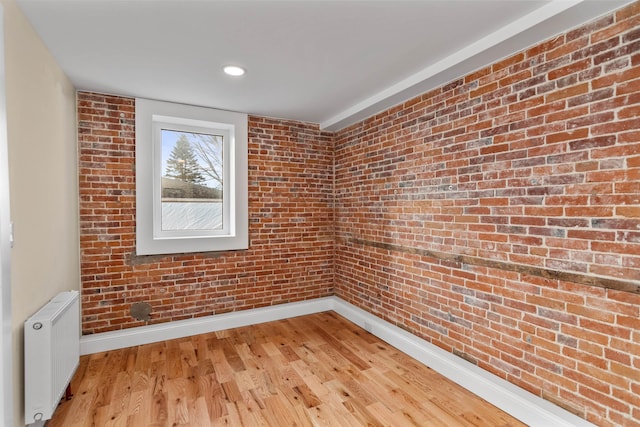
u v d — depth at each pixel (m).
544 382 1.87
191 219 3.36
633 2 1.50
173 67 2.36
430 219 2.64
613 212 1.57
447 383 2.31
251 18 1.76
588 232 1.67
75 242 2.66
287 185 3.73
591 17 1.63
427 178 2.66
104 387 2.25
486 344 2.20
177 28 1.85
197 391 2.21
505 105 2.06
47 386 1.64
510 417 1.93
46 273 1.98
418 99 2.74
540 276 1.88
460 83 2.36
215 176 3.48
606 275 1.60
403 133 2.91
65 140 2.42
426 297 2.69
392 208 3.06
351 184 3.68
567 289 1.76
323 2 1.63
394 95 2.74
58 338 1.80
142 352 2.79
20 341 1.61
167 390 2.21
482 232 2.22
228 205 3.53
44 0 1.58
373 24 1.83
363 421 1.91
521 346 1.99
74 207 2.64
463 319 2.37
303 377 2.39
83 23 1.79
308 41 2.02
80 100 2.76
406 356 2.72
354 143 3.62
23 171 1.69
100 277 2.86
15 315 1.57
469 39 2.00
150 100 3.01
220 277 3.38
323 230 3.95
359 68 2.40
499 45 1.92
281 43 2.04
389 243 3.11
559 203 1.79
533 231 1.92
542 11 1.67
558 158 1.79
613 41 1.57
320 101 3.12
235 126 3.41
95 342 2.76
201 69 2.40
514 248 2.02
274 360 2.65
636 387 1.50
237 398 2.13
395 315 3.04
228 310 3.42
